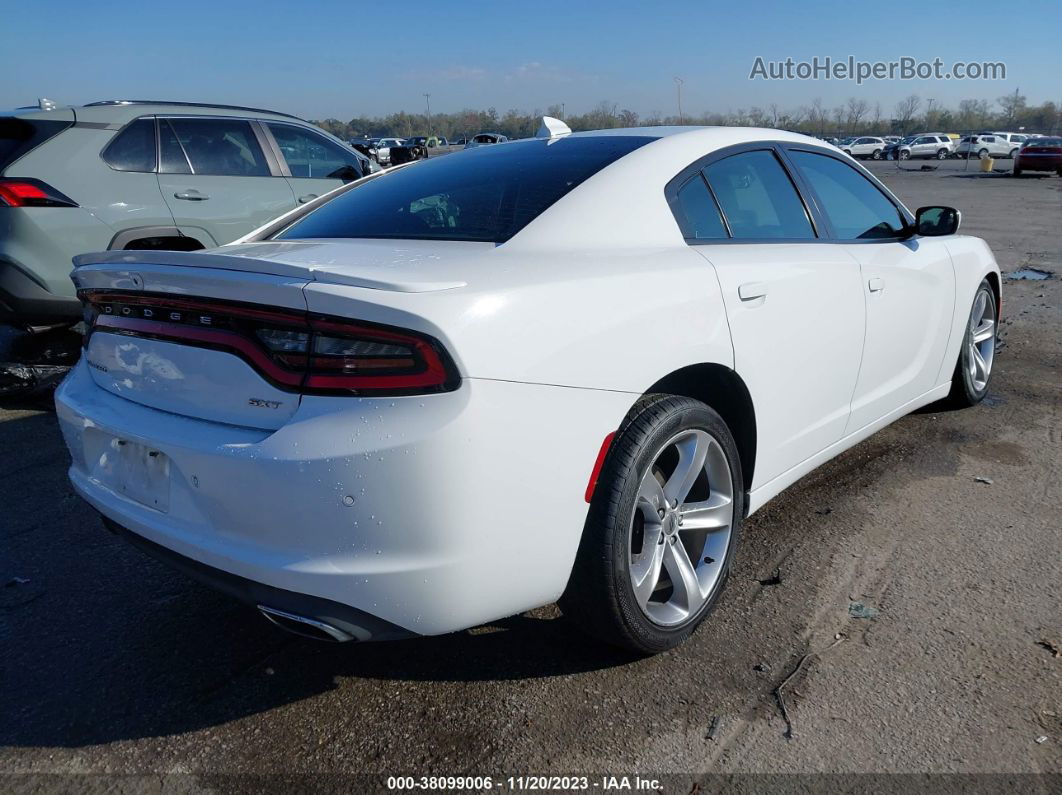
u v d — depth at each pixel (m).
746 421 2.58
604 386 1.99
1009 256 10.31
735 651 2.32
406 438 1.70
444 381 1.70
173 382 2.00
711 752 1.94
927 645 2.31
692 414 2.22
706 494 2.48
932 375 3.82
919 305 3.51
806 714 2.05
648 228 2.41
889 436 4.05
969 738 1.95
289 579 1.78
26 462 4.05
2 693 2.25
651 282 2.17
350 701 2.17
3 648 2.46
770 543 2.96
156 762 1.97
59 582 2.87
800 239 2.93
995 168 37.62
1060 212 15.99
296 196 6.32
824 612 2.51
